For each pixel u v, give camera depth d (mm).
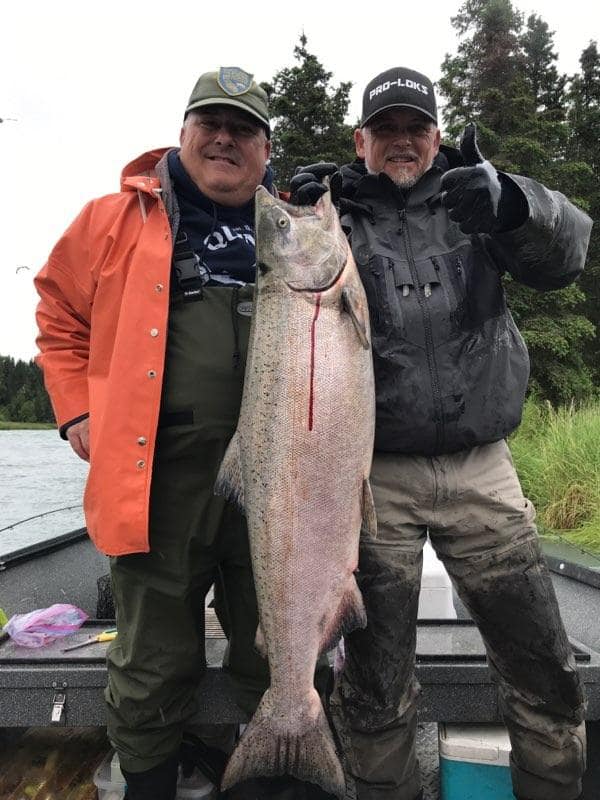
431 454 2299
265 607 2168
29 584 4234
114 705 2414
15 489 13992
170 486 2447
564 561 4289
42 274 2699
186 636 2465
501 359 2320
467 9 22812
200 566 2486
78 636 2883
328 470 2131
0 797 2582
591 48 29203
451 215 2025
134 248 2479
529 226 2029
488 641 2391
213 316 2475
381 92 2402
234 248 2598
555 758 2283
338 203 2531
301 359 2133
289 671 2137
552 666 2279
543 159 20047
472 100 21562
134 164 2764
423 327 2266
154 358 2363
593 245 24391
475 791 2477
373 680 2307
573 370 19859
